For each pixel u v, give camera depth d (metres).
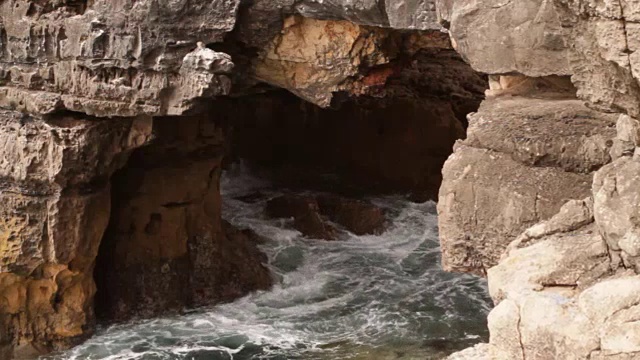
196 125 18.55
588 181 7.73
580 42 6.15
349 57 15.09
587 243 6.33
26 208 16.03
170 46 14.80
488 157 8.24
